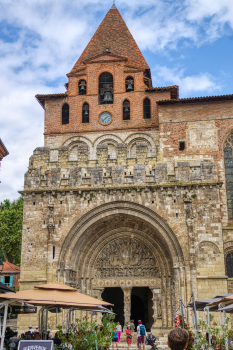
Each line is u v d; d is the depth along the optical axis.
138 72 46.38
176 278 33.97
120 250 38.34
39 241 36.28
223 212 37.97
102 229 38.22
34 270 35.56
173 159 40.31
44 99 46.91
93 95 46.22
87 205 36.62
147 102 45.72
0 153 30.86
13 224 64.94
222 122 40.66
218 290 33.22
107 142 44.69
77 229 36.22
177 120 41.38
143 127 44.16
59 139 45.31
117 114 45.25
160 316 35.97
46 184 37.59
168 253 36.38
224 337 19.55
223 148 40.12
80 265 37.38
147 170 36.88
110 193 36.56
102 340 17.97
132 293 44.09
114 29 51.06
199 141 40.50
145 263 37.72
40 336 23.16
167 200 35.81
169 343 6.73
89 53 49.94
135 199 36.19
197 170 36.22
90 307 24.55
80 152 39.09
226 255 36.69
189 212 35.06
